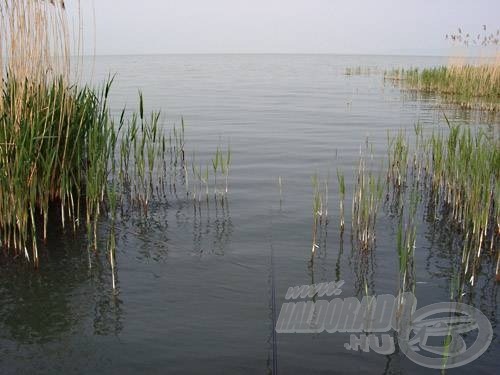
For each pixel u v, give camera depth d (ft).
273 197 25.30
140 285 16.02
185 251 18.62
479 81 70.79
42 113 21.07
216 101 68.28
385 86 96.07
